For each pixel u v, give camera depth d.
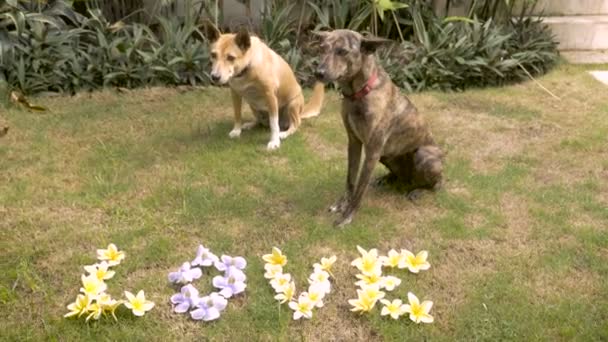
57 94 3.31
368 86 2.12
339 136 2.96
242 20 4.26
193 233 2.24
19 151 2.74
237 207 2.38
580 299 1.98
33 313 1.90
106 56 3.48
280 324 1.87
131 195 2.44
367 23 4.04
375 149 2.21
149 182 2.53
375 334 1.86
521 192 2.52
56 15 3.60
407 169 2.47
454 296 1.99
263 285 2.02
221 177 2.57
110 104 3.24
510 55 3.79
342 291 2.01
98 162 2.67
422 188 2.50
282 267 2.08
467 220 2.35
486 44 3.68
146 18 4.11
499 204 2.44
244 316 1.90
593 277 2.07
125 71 3.41
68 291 1.98
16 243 2.17
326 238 2.22
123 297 1.96
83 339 1.82
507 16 4.17
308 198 2.45
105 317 1.88
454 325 1.88
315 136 2.96
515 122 3.14
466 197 2.48
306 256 2.14
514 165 2.72
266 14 3.95
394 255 2.11
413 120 2.29
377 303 1.95
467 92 3.57
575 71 3.96
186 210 2.35
